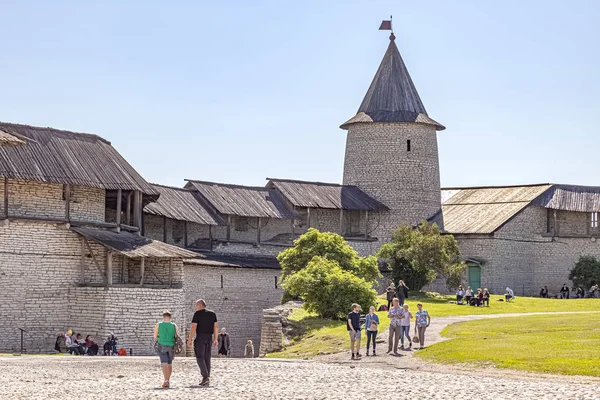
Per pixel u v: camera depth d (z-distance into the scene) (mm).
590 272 73812
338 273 52562
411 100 79188
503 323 43094
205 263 59406
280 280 60906
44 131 51125
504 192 79125
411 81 80062
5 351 46188
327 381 26844
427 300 62906
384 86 79375
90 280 49875
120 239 49906
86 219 51125
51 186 49344
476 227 73812
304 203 71188
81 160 50938
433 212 78375
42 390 24547
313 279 51812
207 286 59844
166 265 52375
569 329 39344
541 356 30797
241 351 61750
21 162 47562
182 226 64812
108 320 47500
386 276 72000
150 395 23562
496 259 72812
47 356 38719
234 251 66750
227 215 66812
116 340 46875
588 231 76500
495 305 58688
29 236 47719
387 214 77125
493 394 23281
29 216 47812
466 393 23547
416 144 78188
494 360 30562
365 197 76938
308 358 36625
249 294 62812
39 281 47875
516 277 74375
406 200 77438
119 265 52219
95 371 30453
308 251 59438
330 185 76438
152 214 60969
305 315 52469
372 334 35594
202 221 63406
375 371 29938
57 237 48844
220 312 60656
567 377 27156
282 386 25547
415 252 67125
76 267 49438
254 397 23125
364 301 52000
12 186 47781
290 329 48750
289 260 59969
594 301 63031
